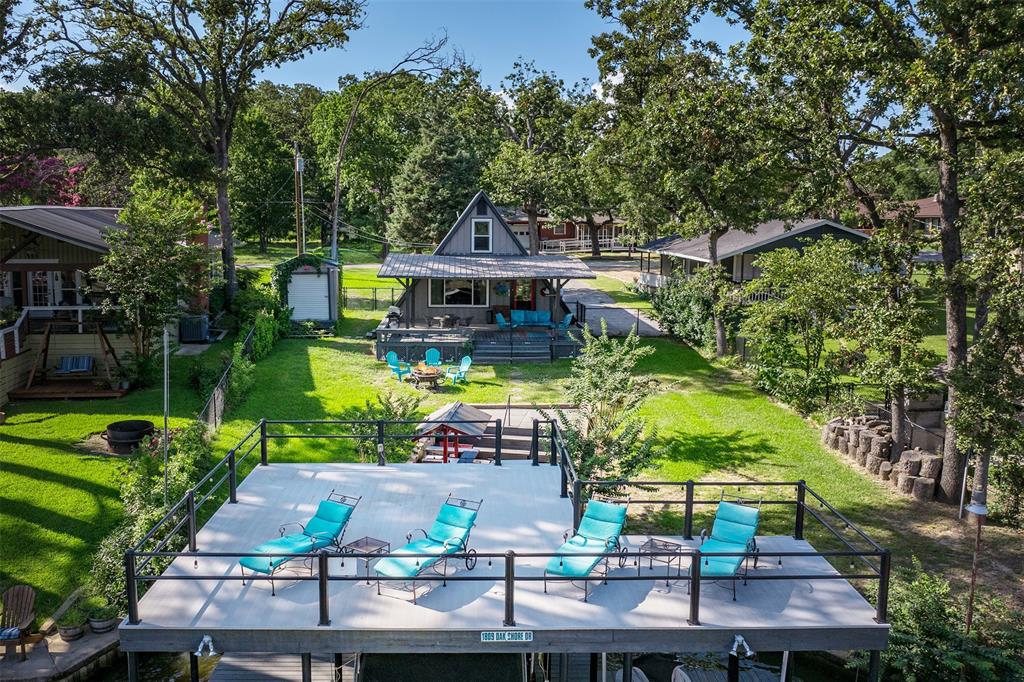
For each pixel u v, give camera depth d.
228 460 13.35
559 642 9.81
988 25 16.98
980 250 17.91
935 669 12.77
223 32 38.78
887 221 20.78
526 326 36.88
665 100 32.75
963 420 16.45
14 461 20.59
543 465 15.70
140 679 13.65
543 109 68.00
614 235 94.94
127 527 15.55
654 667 13.98
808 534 18.33
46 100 29.00
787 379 23.92
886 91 18.95
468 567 11.20
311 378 30.38
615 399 19.12
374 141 78.69
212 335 36.75
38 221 27.86
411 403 23.36
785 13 19.89
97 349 28.41
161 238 27.02
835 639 10.06
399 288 56.25
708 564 11.06
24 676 12.90
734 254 40.03
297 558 11.38
